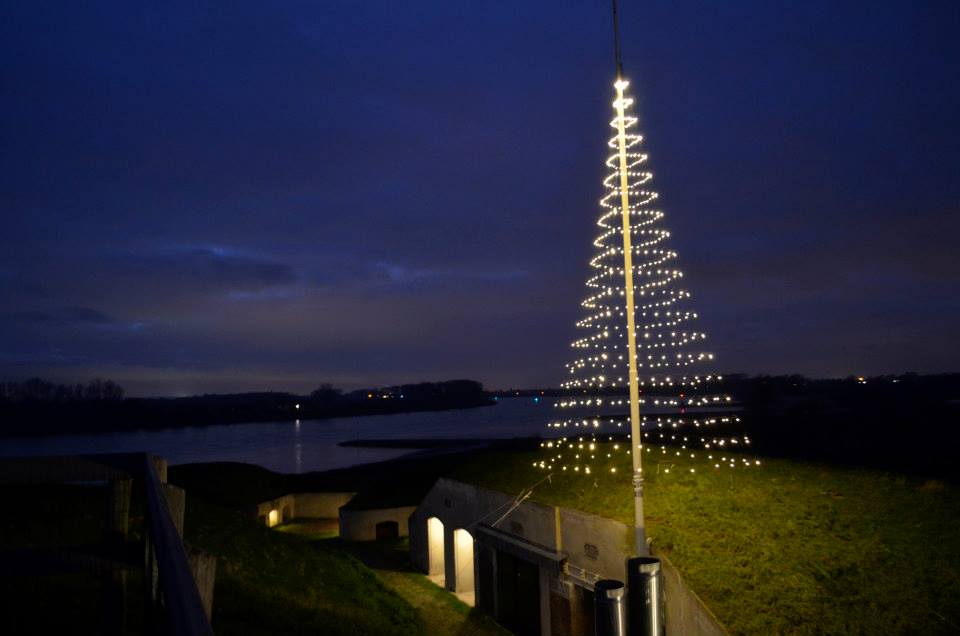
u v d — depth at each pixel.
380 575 24.86
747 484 17.52
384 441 116.31
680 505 16.02
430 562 24.86
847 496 15.80
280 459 92.69
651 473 19.39
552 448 25.36
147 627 3.61
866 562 12.20
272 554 18.58
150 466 4.73
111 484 5.12
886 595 11.05
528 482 20.38
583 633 16.05
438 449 97.81
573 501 17.48
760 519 14.74
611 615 7.31
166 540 2.52
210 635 1.46
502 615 19.50
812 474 18.16
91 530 11.88
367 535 32.66
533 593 18.05
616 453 23.03
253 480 40.84
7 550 4.19
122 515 5.11
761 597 11.56
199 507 20.89
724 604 11.55
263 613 12.07
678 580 12.53
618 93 12.96
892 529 13.44
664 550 13.51
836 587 11.55
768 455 23.17
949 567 11.47
